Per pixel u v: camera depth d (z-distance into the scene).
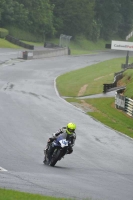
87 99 100.19
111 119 79.38
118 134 66.38
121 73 130.38
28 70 153.25
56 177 35.75
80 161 46.78
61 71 160.12
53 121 70.94
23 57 185.00
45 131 62.44
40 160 44.97
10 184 30.88
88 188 32.59
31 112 77.12
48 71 156.62
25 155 46.72
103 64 186.00
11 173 35.56
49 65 174.62
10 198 24.80
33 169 38.88
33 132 60.69
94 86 121.31
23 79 130.38
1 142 52.19
